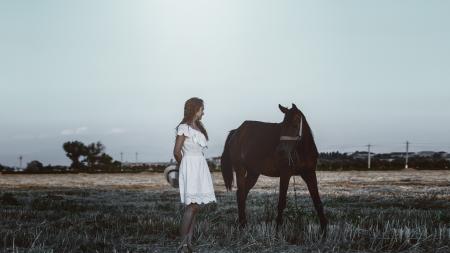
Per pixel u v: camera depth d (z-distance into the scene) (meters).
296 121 8.45
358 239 7.49
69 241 7.61
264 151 9.34
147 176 50.78
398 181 29.14
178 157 6.44
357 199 15.22
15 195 19.11
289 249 7.15
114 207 13.44
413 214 10.30
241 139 10.19
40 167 90.75
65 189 24.78
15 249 7.05
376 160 74.00
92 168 84.50
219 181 32.03
